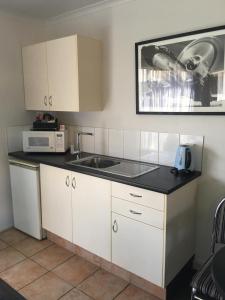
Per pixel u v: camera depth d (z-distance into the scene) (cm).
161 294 200
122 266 215
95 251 233
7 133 302
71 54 250
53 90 273
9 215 312
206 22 204
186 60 215
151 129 247
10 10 280
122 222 208
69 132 314
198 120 218
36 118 311
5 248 269
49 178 259
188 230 219
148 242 195
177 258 207
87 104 263
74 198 240
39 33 316
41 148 288
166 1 222
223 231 174
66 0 253
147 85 240
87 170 227
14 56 297
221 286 104
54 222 265
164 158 242
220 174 213
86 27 279
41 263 244
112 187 209
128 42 249
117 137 272
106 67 269
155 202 186
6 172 305
